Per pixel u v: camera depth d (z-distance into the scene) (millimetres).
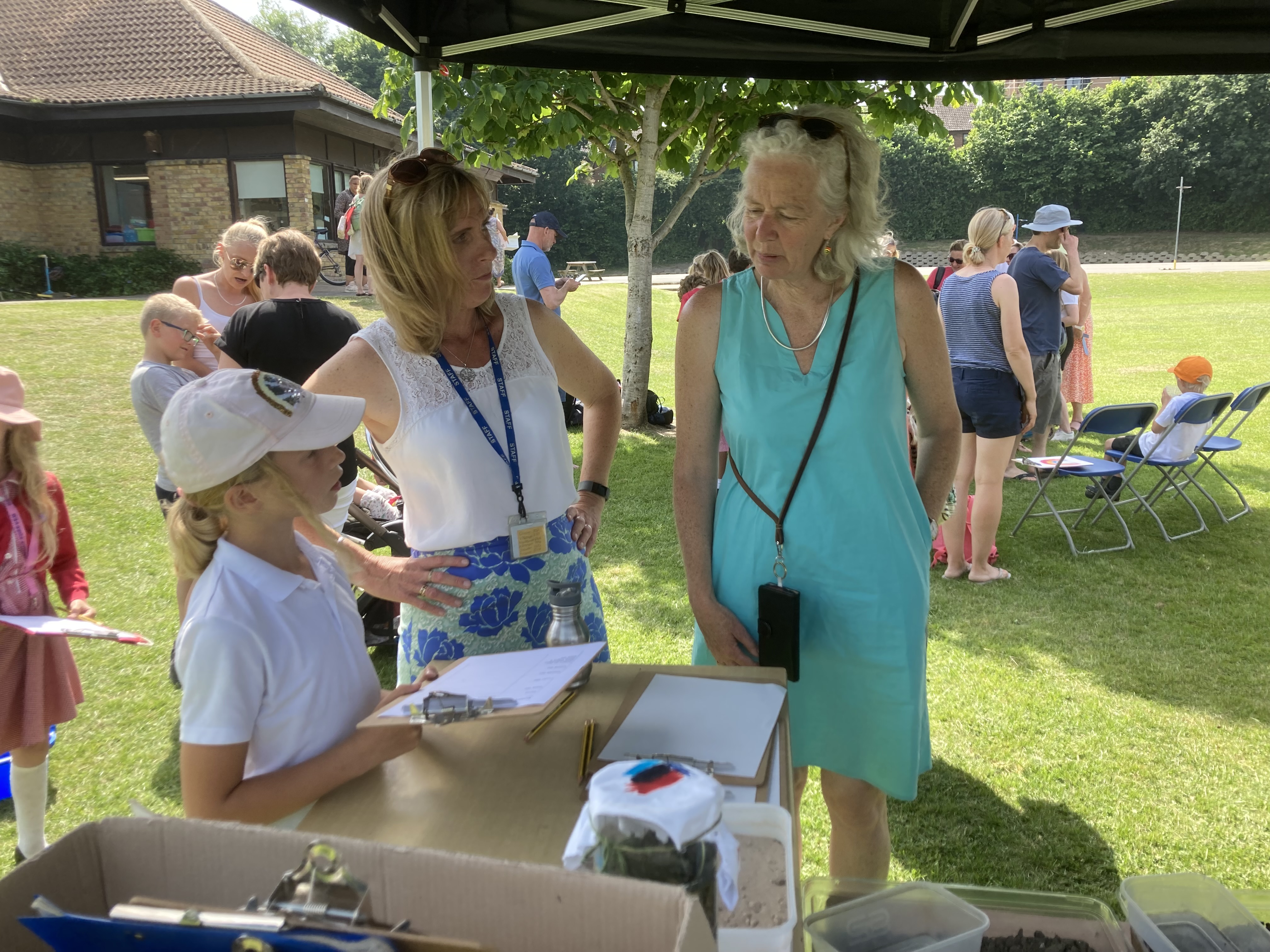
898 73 3123
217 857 916
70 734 3434
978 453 4941
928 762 2041
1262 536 5793
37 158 18234
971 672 3973
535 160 43562
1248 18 2707
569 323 16562
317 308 3164
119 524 5594
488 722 1552
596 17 2801
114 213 18594
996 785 3131
